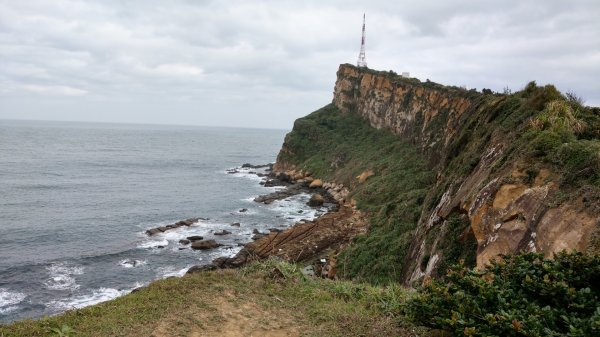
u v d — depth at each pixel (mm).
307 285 8836
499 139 14133
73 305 20031
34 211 38062
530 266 5875
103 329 6539
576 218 7871
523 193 9820
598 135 10781
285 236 27781
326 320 7180
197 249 27906
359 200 36156
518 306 5262
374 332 6594
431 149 37219
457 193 14398
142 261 25906
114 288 22156
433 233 14461
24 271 24156
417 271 14211
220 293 8133
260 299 8031
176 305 7496
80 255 26875
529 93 16688
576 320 4688
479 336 4914
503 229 9875
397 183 35125
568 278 5496
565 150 9656
